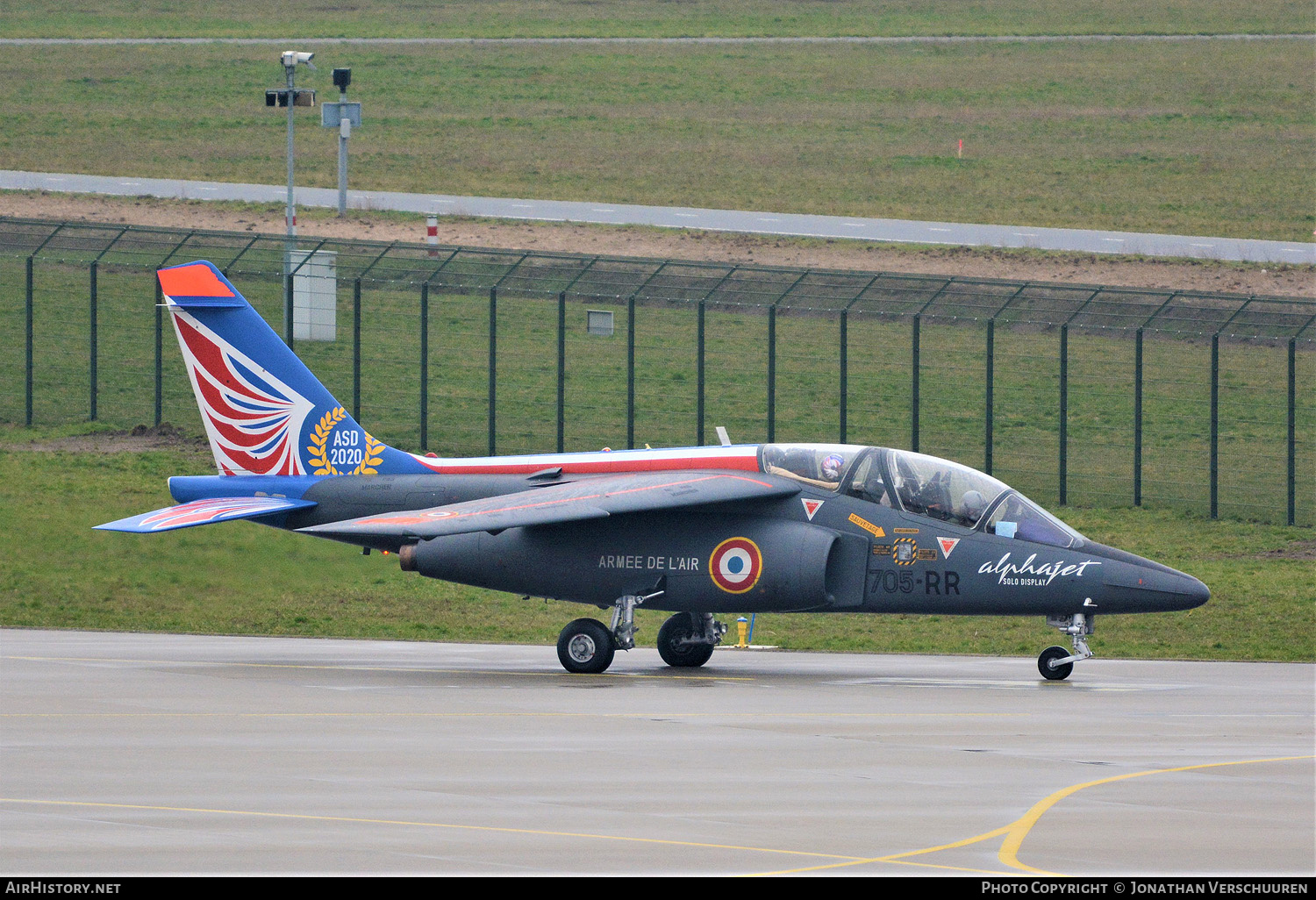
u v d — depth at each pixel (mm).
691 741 69875
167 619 132250
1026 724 75938
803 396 196125
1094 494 172000
